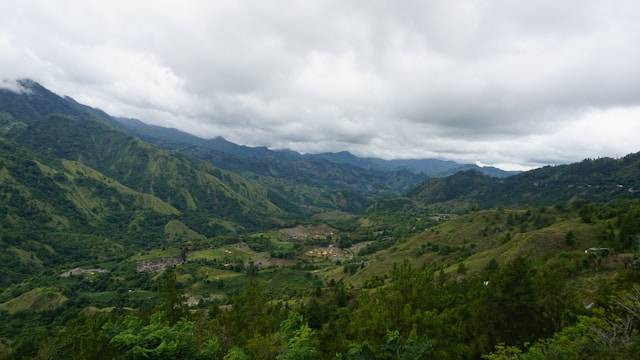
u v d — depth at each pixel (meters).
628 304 30.56
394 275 52.41
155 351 24.83
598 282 72.00
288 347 33.66
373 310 48.41
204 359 27.56
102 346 31.61
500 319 40.62
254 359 37.88
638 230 116.25
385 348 36.81
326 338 51.47
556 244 129.25
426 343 36.75
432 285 52.59
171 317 59.59
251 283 64.62
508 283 41.22
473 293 50.22
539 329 39.75
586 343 25.80
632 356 23.19
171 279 64.12
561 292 43.06
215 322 54.06
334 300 111.25
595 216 146.75
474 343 40.41
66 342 45.94
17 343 120.06
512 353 34.59
